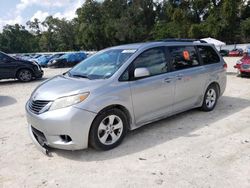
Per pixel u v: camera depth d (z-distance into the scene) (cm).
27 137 527
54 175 382
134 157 425
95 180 365
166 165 397
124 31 6291
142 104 490
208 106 649
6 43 9519
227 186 342
